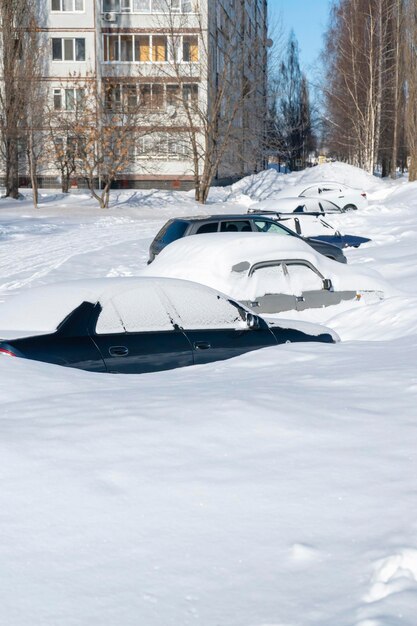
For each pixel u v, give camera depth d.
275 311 12.01
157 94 50.88
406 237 25.14
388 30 62.38
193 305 8.91
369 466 4.17
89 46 57.78
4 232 31.59
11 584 3.15
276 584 3.11
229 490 3.94
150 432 4.74
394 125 63.47
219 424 4.86
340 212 30.08
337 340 9.73
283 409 5.17
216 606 2.98
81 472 4.18
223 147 47.78
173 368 8.36
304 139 94.56
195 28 53.91
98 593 3.09
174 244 13.07
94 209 44.12
